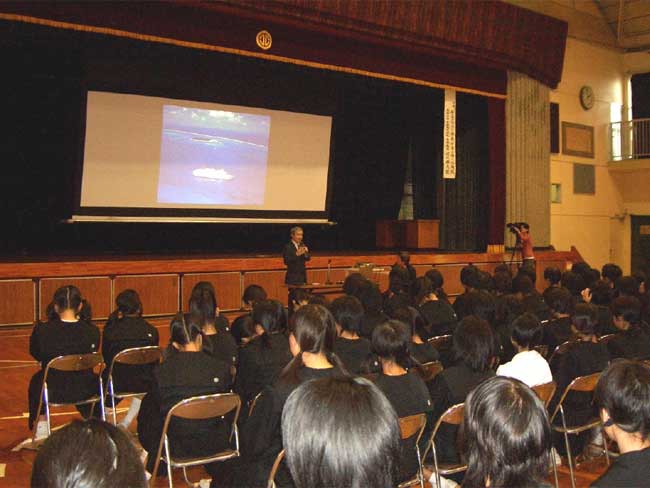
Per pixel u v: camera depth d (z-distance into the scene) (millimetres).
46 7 8297
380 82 11922
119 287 9703
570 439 4223
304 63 10531
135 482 1216
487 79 13086
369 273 10266
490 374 3391
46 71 10281
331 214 14531
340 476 1139
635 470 1769
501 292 6723
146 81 10508
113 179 10602
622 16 16656
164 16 9172
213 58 10414
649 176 16953
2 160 10992
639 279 7180
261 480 2672
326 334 2711
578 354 3990
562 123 15898
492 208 13562
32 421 4203
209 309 3953
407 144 15047
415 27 11305
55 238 11695
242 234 13664
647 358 4320
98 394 4301
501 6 12523
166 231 12789
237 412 3262
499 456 1392
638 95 17031
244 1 9484
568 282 6641
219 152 11453
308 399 1202
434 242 14492
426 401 3035
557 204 15836
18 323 8977
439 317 5340
